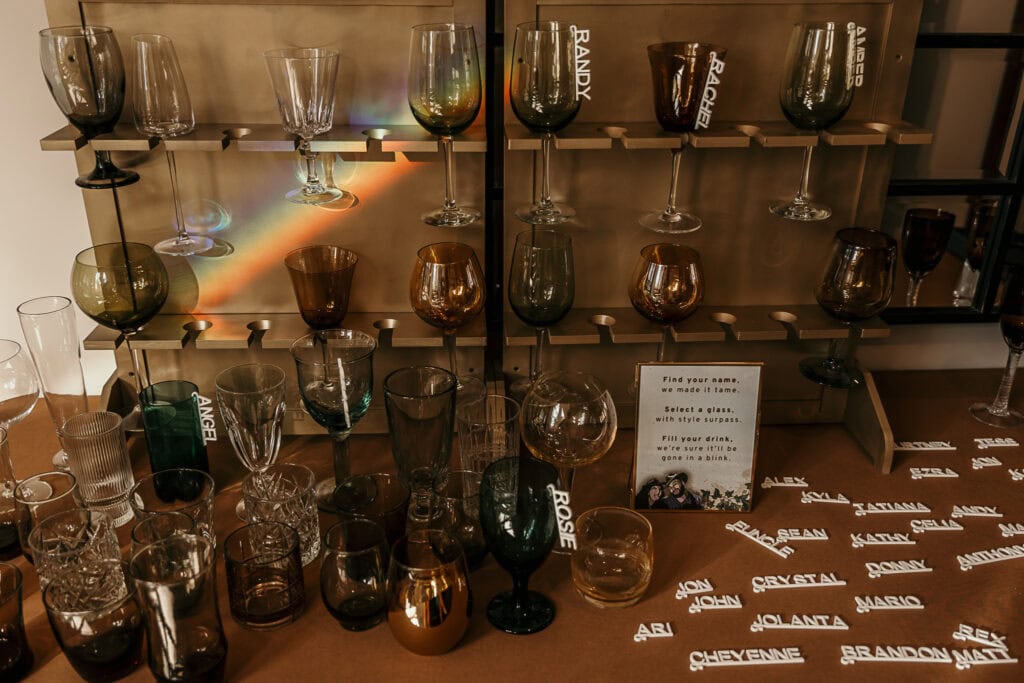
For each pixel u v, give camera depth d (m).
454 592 1.08
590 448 1.27
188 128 1.33
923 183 1.64
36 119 1.52
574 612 1.20
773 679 1.10
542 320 1.42
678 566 1.28
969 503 1.43
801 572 1.27
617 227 1.50
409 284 1.51
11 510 1.30
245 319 1.50
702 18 1.37
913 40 1.40
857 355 1.82
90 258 1.43
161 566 1.10
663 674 1.10
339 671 1.10
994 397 1.74
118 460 1.39
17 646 1.08
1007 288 1.57
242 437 1.35
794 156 1.47
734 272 1.55
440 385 1.38
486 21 1.44
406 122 1.42
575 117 1.41
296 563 1.16
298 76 1.24
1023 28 1.54
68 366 1.45
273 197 1.44
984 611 1.21
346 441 1.40
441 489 1.41
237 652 1.13
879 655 1.13
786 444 1.58
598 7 1.35
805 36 1.28
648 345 1.59
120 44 1.34
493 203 1.59
